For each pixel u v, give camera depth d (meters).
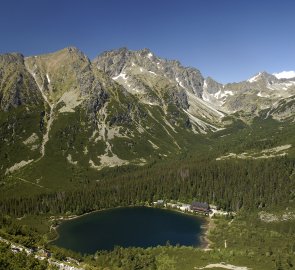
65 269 107.06
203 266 154.12
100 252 192.62
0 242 102.94
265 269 146.12
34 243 122.56
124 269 157.75
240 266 151.12
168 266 160.12
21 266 91.50
